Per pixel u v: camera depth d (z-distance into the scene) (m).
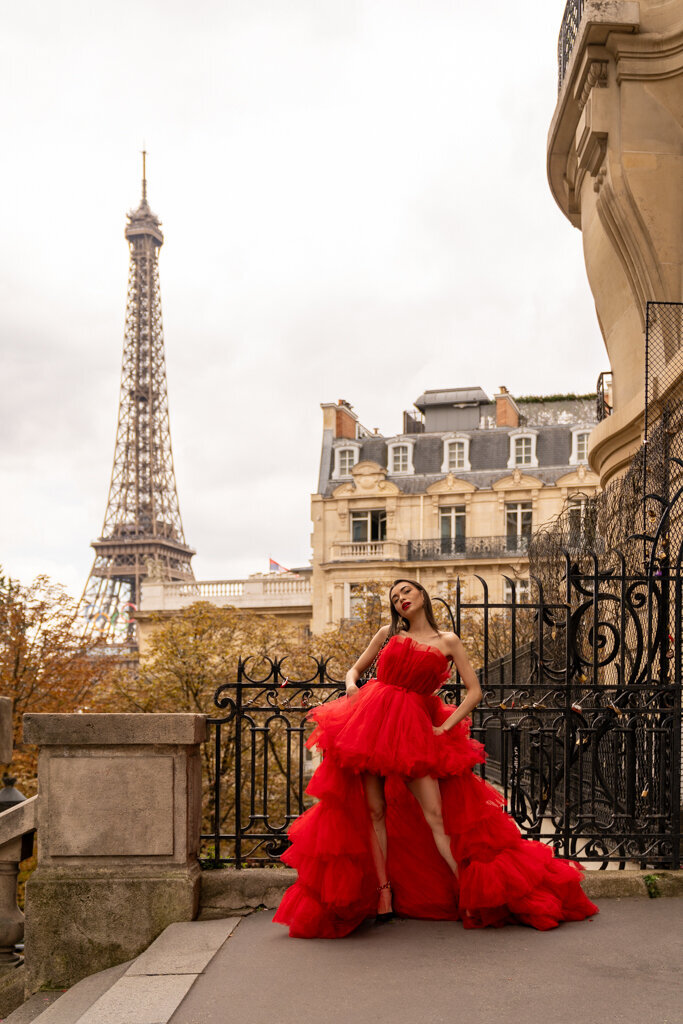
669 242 10.12
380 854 4.56
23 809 5.74
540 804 5.44
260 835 5.19
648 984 3.67
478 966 3.90
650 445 8.44
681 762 5.73
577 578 5.62
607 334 12.12
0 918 5.74
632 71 10.11
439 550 51.12
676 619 5.55
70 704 28.31
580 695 6.69
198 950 4.26
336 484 54.47
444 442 54.22
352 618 50.44
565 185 13.09
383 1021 3.34
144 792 4.88
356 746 4.30
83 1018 3.47
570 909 4.61
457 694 5.39
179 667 29.48
